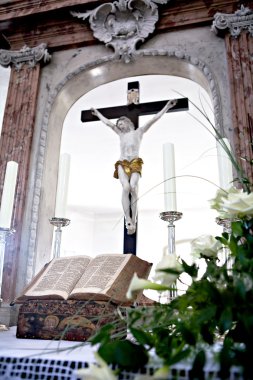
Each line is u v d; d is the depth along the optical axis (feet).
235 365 1.58
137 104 8.59
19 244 6.94
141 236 23.15
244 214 2.20
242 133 6.63
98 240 24.56
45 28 8.86
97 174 19.60
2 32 9.05
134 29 8.25
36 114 8.11
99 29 8.44
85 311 3.61
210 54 7.66
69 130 15.20
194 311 1.95
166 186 5.57
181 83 11.87
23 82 8.38
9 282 6.62
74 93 8.86
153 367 1.66
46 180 7.81
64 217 6.04
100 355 1.63
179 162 17.81
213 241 2.47
